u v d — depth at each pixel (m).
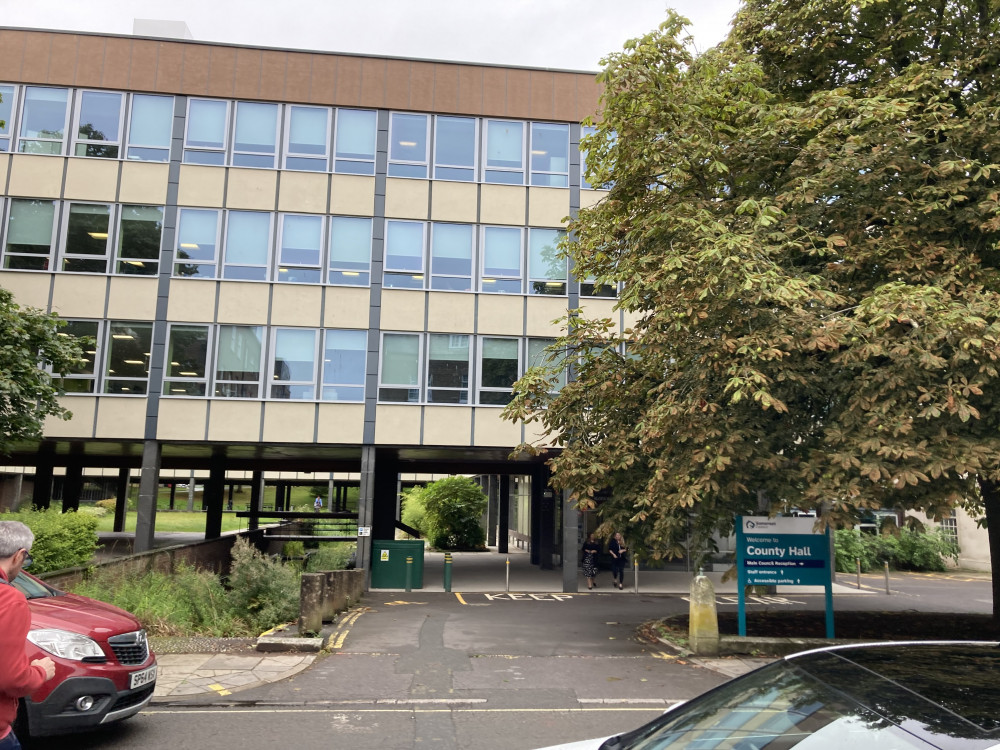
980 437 9.43
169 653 10.05
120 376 20.17
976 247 10.48
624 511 12.29
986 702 2.58
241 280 20.77
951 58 12.10
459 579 22.47
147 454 19.98
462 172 21.97
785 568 11.43
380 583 20.05
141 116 21.09
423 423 20.86
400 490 46.72
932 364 8.39
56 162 20.61
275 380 20.56
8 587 3.22
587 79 22.66
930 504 9.30
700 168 11.75
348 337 20.98
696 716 3.20
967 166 9.80
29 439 15.34
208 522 29.70
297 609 13.20
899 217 10.59
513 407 13.25
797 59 12.94
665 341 11.08
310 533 37.00
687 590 20.44
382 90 21.88
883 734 2.49
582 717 7.42
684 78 11.35
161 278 20.53
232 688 8.29
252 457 26.64
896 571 27.25
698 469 10.17
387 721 7.18
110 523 45.50
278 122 21.48
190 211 20.91
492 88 22.27
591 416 13.26
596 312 21.81
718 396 10.34
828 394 10.41
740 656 10.59
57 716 5.55
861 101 10.27
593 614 15.48
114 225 20.61
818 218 11.05
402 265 21.39
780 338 9.17
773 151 11.43
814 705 2.83
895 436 8.73
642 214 12.23
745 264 9.03
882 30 12.16
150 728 6.80
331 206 21.36
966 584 23.31
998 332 8.36
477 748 6.37
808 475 9.49
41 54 20.89
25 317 14.41
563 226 22.05
